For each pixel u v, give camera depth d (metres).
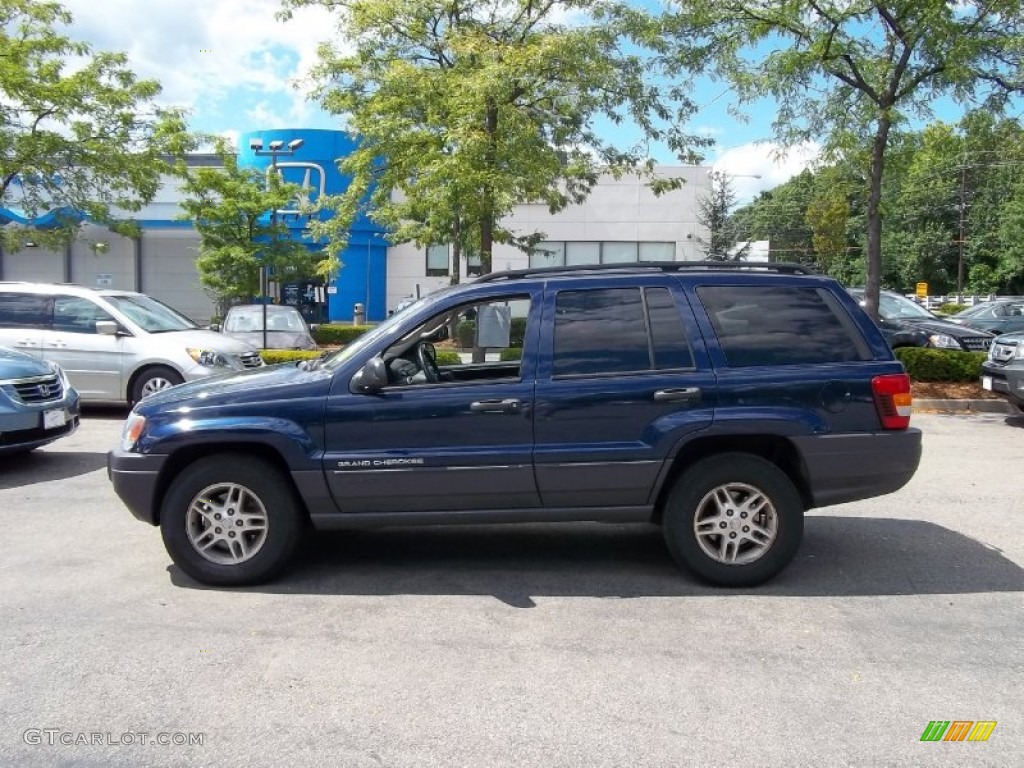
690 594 5.05
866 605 4.86
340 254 32.03
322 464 5.00
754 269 5.32
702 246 33.56
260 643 4.32
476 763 3.23
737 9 12.45
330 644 4.31
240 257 23.53
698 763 3.22
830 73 12.45
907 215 57.06
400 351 5.36
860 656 4.16
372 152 16.64
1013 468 8.64
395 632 4.47
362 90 16.81
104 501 7.21
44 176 17.00
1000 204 50.09
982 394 12.95
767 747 3.33
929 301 44.50
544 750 3.31
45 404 8.12
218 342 11.86
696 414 5.00
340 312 32.44
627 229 32.00
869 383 5.08
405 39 15.96
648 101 15.55
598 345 5.12
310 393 5.06
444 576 5.39
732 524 5.10
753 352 5.12
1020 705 3.67
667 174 31.80
